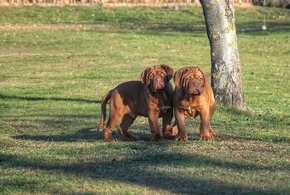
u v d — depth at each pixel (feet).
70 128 52.70
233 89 58.75
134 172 36.14
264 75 90.43
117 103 44.42
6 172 37.01
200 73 42.14
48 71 94.89
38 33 137.69
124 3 186.09
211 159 38.78
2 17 159.84
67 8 175.01
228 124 53.26
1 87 81.25
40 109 65.00
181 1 192.85
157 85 42.09
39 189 33.35
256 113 58.80
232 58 58.70
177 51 116.06
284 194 32.07
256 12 186.09
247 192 32.42
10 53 113.50
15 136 48.98
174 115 43.57
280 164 38.04
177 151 40.73
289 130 50.60
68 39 128.88
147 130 50.52
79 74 91.61
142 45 122.42
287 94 75.10
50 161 39.42
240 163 38.06
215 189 32.94
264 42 129.18
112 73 92.07
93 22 163.22
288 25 165.58
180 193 32.30
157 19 172.24
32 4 176.45
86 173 36.29
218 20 58.29
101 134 48.96
